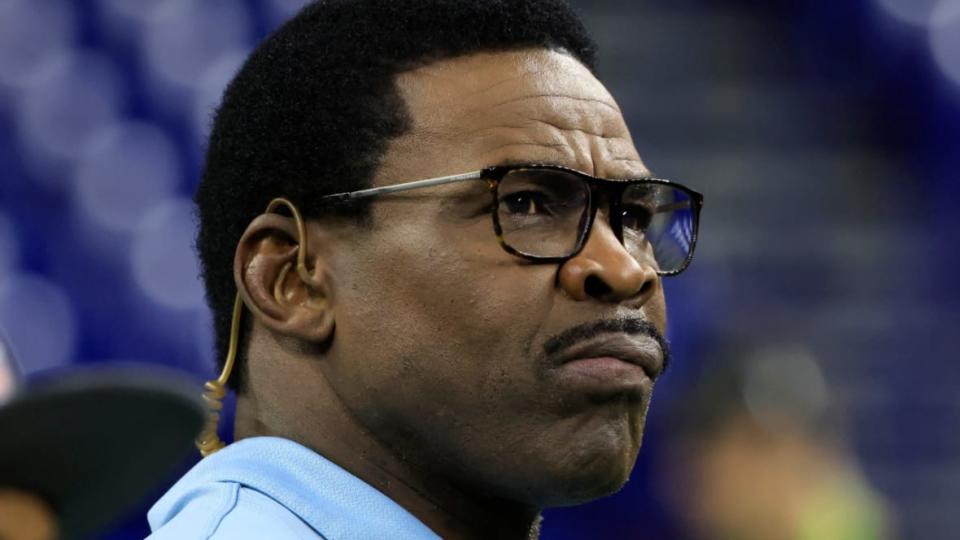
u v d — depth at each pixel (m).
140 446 7.95
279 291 6.56
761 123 29.05
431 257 6.20
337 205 6.39
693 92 29.27
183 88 24.92
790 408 16.73
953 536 23.91
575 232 6.33
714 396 16.84
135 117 24.61
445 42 6.57
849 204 28.06
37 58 24.69
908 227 27.77
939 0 29.50
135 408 7.77
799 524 16.45
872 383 25.31
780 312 26.03
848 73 29.73
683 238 6.95
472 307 6.16
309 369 6.56
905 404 25.12
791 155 28.67
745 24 30.22
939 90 28.95
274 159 6.61
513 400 6.16
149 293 21.75
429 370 6.18
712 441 16.72
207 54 25.33
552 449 6.17
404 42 6.56
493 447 6.20
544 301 6.19
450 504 6.51
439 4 6.67
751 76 29.69
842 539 16.83
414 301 6.21
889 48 29.55
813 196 28.05
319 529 6.04
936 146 28.66
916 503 24.16
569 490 6.26
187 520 5.95
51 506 7.77
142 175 23.67
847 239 27.44
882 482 24.34
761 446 16.53
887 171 28.53
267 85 6.80
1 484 7.59
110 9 25.28
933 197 28.16
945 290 26.80
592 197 6.37
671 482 17.75
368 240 6.33
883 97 29.33
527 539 6.86
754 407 16.62
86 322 21.19
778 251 27.14
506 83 6.51
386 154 6.36
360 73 6.52
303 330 6.48
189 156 24.12
